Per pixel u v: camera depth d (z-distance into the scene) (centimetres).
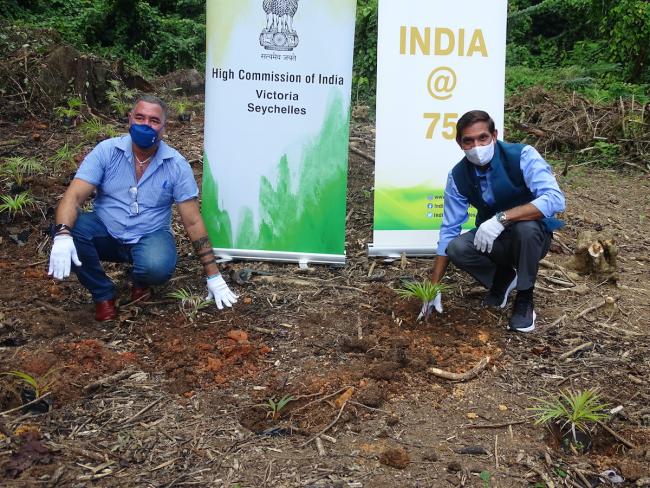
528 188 371
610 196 687
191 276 443
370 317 393
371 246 480
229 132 454
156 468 268
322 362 345
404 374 335
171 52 1510
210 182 460
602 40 1395
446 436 294
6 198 501
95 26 1516
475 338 374
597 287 456
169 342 357
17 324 372
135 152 378
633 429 306
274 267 462
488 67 474
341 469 269
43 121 740
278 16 437
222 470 268
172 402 311
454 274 461
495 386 333
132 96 858
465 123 362
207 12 443
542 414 303
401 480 264
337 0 433
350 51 440
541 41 1658
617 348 376
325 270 461
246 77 446
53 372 324
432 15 463
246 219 462
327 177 455
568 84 1131
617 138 816
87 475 262
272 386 320
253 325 380
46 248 479
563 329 394
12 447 275
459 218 399
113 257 397
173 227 517
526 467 276
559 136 831
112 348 354
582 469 277
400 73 465
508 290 407
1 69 766
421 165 473
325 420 300
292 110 448
